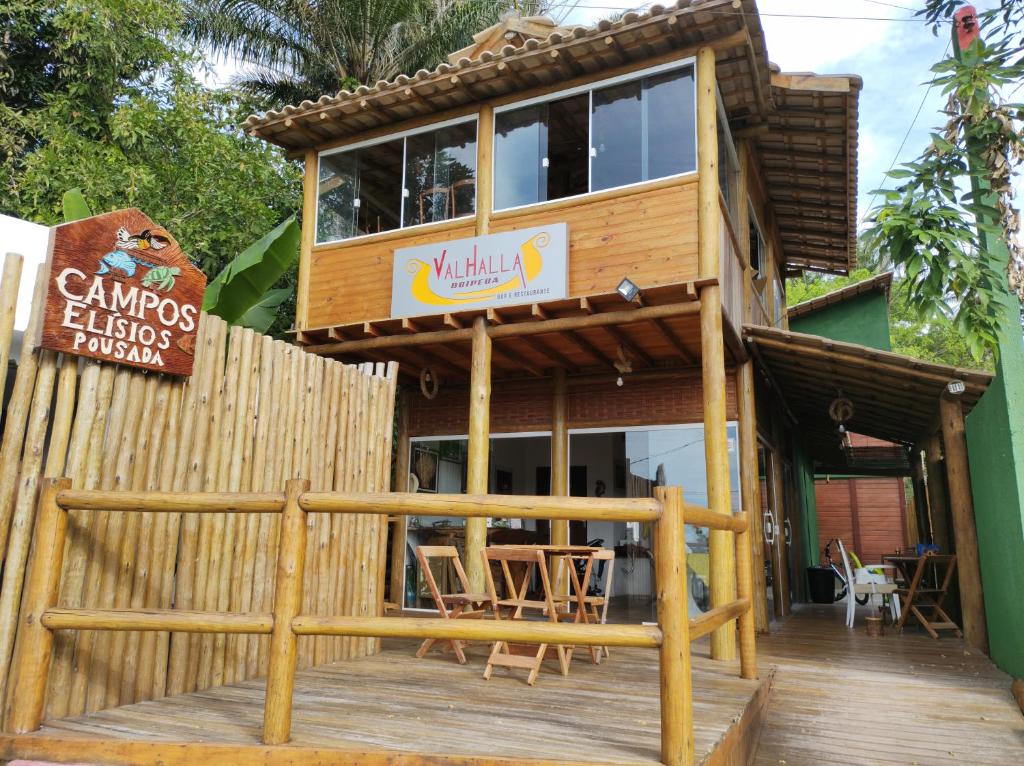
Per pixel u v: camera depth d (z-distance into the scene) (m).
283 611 3.13
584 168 7.32
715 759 3.22
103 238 3.69
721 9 6.29
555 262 7.10
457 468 9.73
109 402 3.73
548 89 7.50
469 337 7.55
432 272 7.67
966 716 4.86
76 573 3.50
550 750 3.04
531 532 9.78
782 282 13.26
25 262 3.76
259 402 4.61
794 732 4.61
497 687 4.48
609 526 9.69
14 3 10.53
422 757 2.94
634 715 3.74
